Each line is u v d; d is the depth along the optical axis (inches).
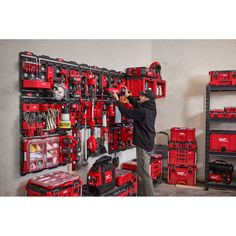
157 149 213.6
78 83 126.1
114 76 164.4
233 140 177.2
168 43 214.5
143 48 205.3
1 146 100.3
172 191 180.5
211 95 201.5
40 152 111.8
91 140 129.9
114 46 166.4
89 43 142.6
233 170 189.2
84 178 143.3
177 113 213.9
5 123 101.1
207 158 182.2
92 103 135.2
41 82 104.5
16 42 103.8
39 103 112.6
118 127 165.3
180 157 195.3
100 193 125.3
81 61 137.1
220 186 182.5
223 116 177.9
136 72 173.8
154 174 185.9
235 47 195.3
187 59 209.0
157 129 221.3
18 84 104.8
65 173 116.7
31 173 113.0
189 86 209.3
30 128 106.2
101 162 129.0
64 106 117.1
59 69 121.6
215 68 200.8
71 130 131.0
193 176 192.2
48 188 100.8
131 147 184.9
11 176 104.3
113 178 134.6
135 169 170.4
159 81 199.6
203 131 205.8
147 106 142.1
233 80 174.9
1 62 99.3
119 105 139.0
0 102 99.3
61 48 124.3
